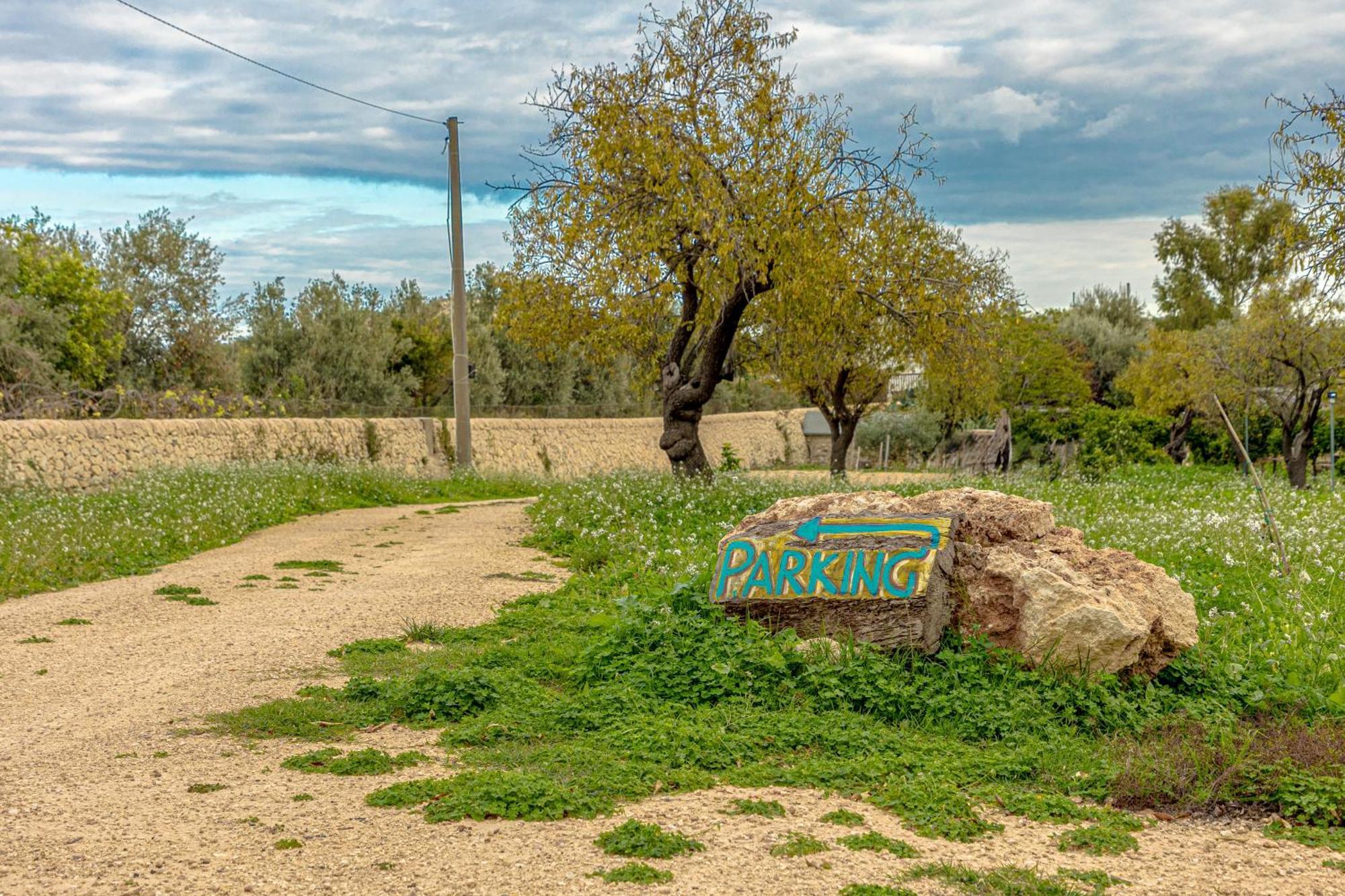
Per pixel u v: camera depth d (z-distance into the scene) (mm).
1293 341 24328
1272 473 28891
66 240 34469
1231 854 4434
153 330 35062
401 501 22672
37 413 22406
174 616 9781
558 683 7426
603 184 17672
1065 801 5020
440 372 43094
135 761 5566
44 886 3881
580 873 4055
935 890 3947
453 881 3969
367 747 5746
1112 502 17406
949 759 5645
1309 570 11023
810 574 7566
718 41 17750
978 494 8102
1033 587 7090
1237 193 52625
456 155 28359
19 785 5137
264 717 6363
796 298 17047
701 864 4176
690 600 7973
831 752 5805
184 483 19469
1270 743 5664
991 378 25984
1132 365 40125
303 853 4238
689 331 19109
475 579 12188
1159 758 5594
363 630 9211
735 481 19281
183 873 4016
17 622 9453
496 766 5445
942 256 20516
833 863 4191
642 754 5602
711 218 16531
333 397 38375
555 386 47281
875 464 44281
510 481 26859
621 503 16438
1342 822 4809
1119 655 6863
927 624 7125
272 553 14344
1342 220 13602
